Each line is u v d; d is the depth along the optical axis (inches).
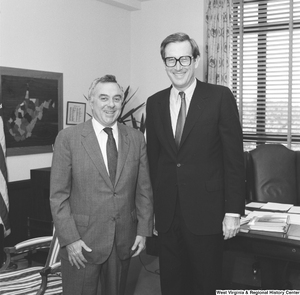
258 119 205.0
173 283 82.4
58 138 76.1
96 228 73.7
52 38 176.7
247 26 205.2
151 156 84.5
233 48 207.6
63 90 183.3
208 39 204.7
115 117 75.5
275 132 202.1
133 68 225.1
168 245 80.8
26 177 166.7
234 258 144.5
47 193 155.6
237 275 131.6
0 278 94.0
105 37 206.8
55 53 178.5
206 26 207.3
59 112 180.1
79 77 192.1
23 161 165.2
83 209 74.3
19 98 161.6
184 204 76.9
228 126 75.7
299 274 131.7
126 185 76.2
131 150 78.2
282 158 150.6
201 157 76.6
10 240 161.3
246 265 139.6
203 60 207.8
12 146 159.3
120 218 75.3
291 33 193.9
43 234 157.8
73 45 187.8
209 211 76.2
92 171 73.7
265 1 199.6
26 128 164.9
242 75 206.5
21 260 154.7
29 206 167.6
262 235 87.0
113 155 76.2
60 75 180.2
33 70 167.2
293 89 195.6
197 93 77.9
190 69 75.9
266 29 200.5
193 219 76.2
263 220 92.6
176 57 74.8
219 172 77.7
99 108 74.5
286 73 199.2
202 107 76.3
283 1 198.2
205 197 76.2
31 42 167.0
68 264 75.5
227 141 75.7
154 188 82.5
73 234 72.7
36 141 169.6
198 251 77.3
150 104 84.3
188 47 75.1
